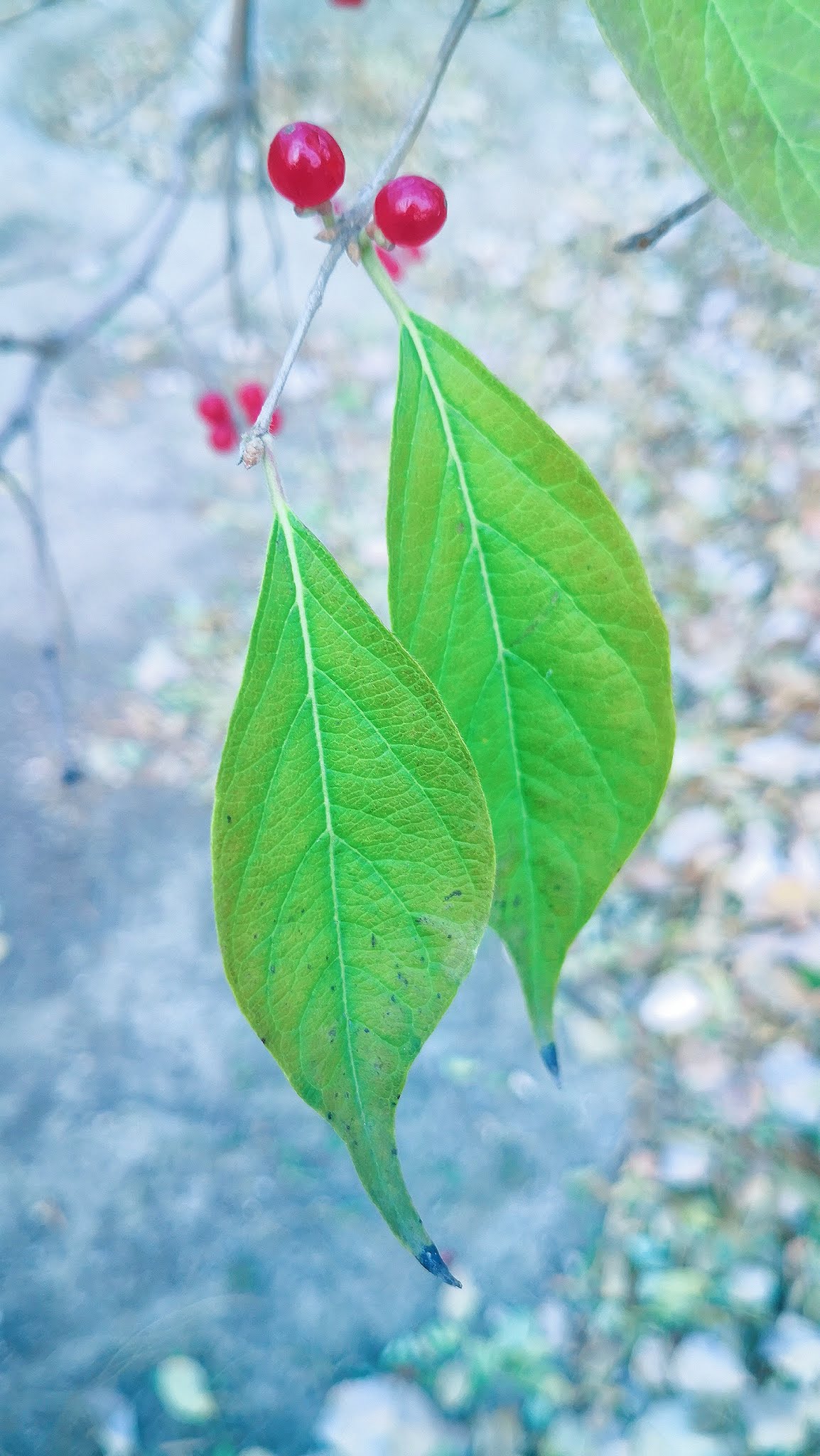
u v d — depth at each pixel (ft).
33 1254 2.33
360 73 5.16
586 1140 2.36
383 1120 0.65
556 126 5.04
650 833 2.68
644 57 0.63
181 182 1.27
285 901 0.65
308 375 3.89
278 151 0.68
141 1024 2.68
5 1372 2.17
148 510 3.86
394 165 0.67
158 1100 2.55
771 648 2.85
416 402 0.67
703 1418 1.93
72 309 4.42
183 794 3.13
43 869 2.97
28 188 4.83
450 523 0.67
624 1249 2.19
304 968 0.65
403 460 0.67
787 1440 1.87
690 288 3.95
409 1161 2.37
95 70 5.12
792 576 2.97
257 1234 2.34
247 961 0.65
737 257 3.93
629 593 0.67
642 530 3.28
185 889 2.93
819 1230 2.10
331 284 4.43
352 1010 0.65
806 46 0.62
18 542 3.74
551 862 0.69
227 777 0.64
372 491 3.76
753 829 2.58
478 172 4.87
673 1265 2.14
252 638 0.64
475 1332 2.15
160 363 4.25
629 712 0.68
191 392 4.16
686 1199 2.22
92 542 3.76
